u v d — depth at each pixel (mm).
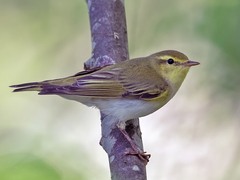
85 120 14086
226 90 11891
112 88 8711
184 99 13305
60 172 10203
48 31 15180
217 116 12633
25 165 10047
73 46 15062
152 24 13883
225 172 12086
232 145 12367
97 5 10461
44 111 14156
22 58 15164
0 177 9656
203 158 12383
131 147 7734
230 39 11242
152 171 12289
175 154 12570
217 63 11703
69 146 12117
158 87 8891
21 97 14523
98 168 11820
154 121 13375
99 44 9852
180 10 13164
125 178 7156
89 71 9141
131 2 14250
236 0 11438
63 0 15055
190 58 12938
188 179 12086
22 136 12438
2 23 15281
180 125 13062
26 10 15320
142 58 9422
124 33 10164
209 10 11789
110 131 8305
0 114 13984
